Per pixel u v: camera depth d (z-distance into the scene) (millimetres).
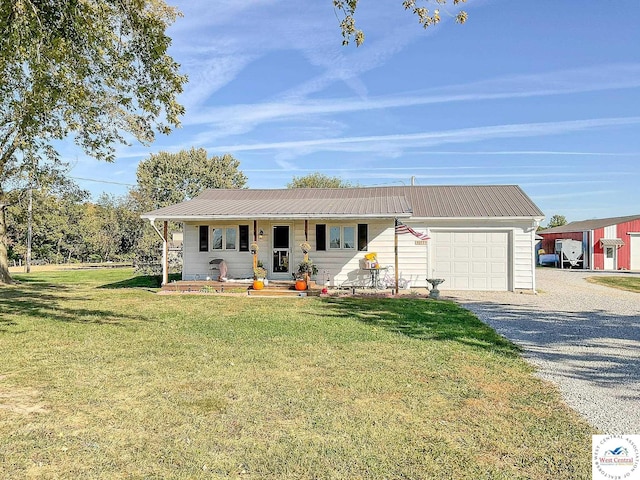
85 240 46812
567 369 5898
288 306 11836
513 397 4770
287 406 4449
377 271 16438
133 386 5059
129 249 42062
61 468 3252
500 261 16375
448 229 16625
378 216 14570
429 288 16578
